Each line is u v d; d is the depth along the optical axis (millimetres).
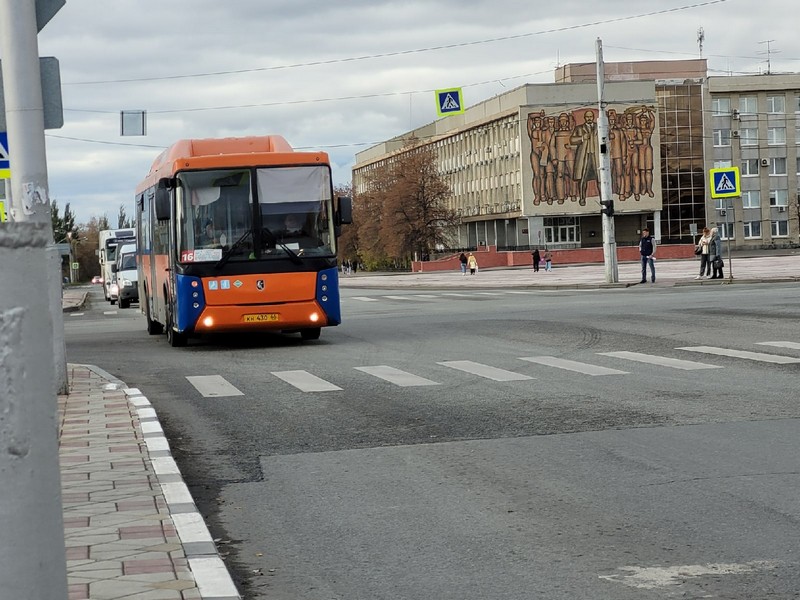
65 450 9438
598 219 121562
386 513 7340
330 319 21562
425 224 120375
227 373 17156
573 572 5750
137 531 6391
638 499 7449
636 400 12367
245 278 21219
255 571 6023
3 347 2594
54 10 12445
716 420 10750
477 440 10102
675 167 122875
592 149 119250
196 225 21234
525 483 8133
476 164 137000
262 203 21344
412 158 121625
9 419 2600
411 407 12453
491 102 130000
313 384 15086
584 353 18078
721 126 124125
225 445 10383
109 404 12703
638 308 28375
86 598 5004
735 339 19375
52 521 2682
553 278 62438
